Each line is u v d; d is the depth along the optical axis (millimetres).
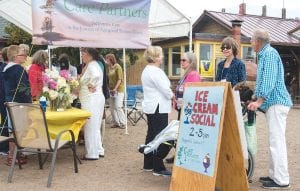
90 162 6691
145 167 6129
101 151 7078
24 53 6363
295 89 21781
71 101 6512
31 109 5316
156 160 5781
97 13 7184
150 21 9023
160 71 5621
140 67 19438
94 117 6773
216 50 19062
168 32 9016
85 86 6719
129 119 12070
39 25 6699
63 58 9562
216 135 4348
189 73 6211
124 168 6293
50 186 5285
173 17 8781
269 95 4996
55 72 6406
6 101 6234
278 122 5094
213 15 23562
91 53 6738
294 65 21953
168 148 5660
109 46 7336
